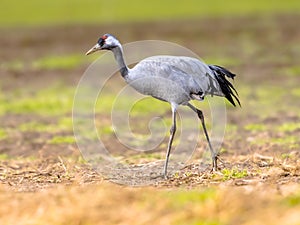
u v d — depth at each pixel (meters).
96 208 9.73
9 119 21.14
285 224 8.84
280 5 47.53
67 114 21.72
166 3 48.88
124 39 36.34
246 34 37.69
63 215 9.57
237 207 9.39
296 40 35.53
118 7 47.53
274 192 9.92
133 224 9.30
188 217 9.30
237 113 20.88
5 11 46.28
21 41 37.38
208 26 40.19
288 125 18.70
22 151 16.73
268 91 24.39
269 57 31.72
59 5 48.22
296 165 12.04
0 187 11.13
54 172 12.95
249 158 13.70
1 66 31.70
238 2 49.12
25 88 26.91
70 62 32.09
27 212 9.81
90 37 37.72
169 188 10.89
